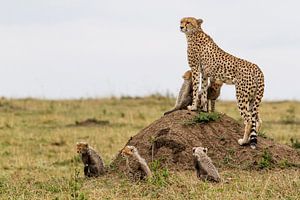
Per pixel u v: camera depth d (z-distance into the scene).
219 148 15.97
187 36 17.12
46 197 13.60
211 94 16.86
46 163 19.42
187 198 12.89
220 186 13.70
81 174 17.39
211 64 16.64
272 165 15.53
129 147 14.62
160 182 13.80
